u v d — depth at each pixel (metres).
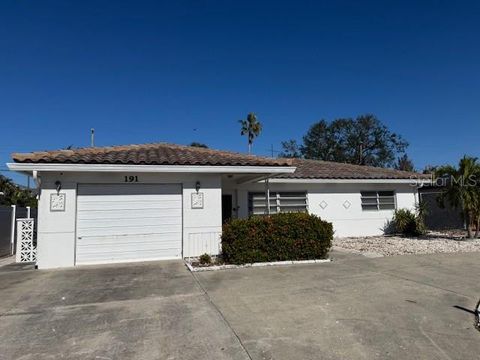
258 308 6.09
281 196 16.94
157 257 11.22
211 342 4.68
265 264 10.09
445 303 6.28
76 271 9.59
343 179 17.44
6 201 26.16
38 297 7.04
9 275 9.30
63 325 5.40
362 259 11.02
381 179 18.11
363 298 6.64
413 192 19.28
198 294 7.09
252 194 16.39
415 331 4.97
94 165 10.20
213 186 11.77
